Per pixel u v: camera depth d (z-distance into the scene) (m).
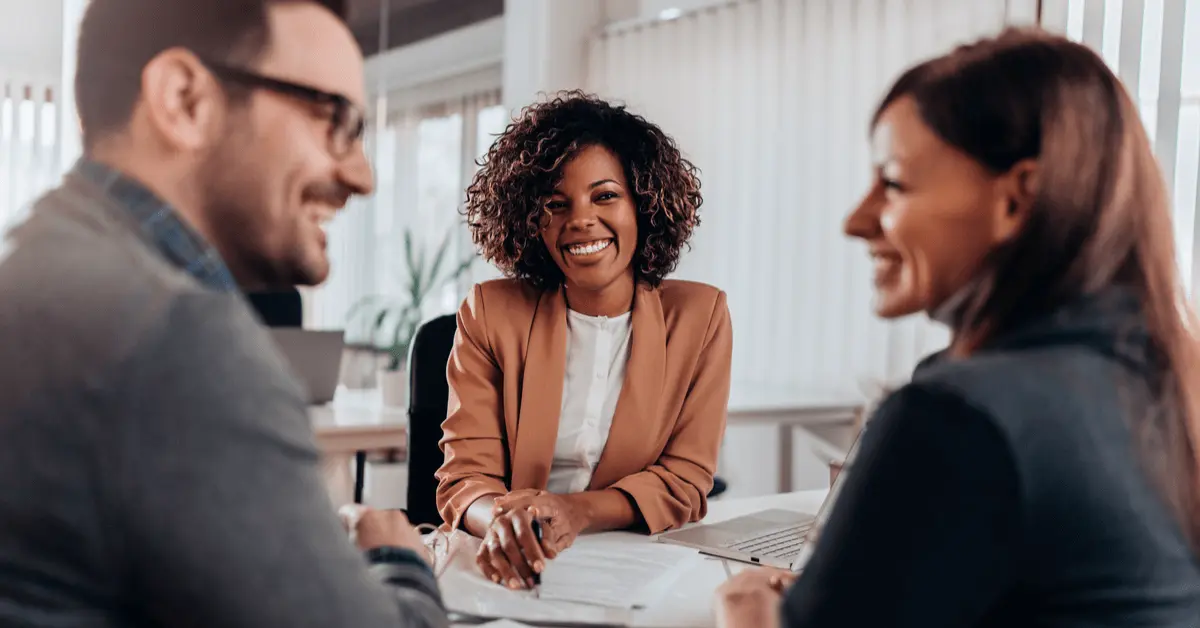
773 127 3.86
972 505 0.60
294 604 0.55
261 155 0.64
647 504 1.43
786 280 3.83
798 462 3.93
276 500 0.55
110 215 0.59
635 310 1.63
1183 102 2.66
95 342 0.52
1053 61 0.67
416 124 6.22
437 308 6.05
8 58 6.04
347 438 2.49
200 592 0.53
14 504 0.51
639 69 4.32
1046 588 0.62
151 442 0.52
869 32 3.54
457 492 1.49
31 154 6.15
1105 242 0.66
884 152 0.71
